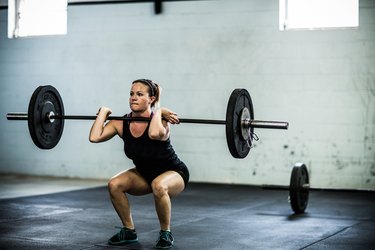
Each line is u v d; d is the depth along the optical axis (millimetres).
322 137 8188
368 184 8016
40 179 8992
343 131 8094
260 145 8484
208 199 6887
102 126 3857
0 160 9711
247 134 4031
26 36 9578
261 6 8422
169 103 8875
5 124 9680
